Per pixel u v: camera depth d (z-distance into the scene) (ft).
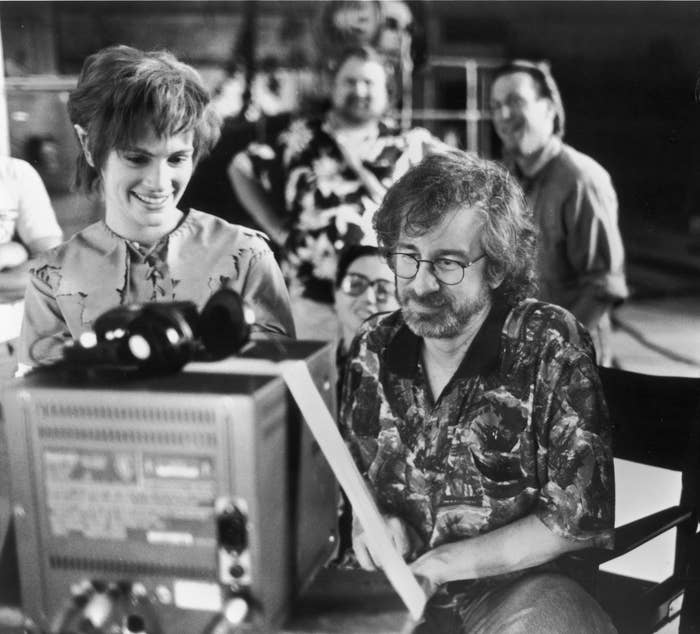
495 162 4.68
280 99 7.97
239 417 2.83
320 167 7.82
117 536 3.02
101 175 4.99
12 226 7.29
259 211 7.90
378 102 7.84
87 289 5.11
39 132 7.95
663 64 8.39
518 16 8.27
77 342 3.24
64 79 8.07
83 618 3.10
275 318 5.23
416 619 3.34
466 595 4.35
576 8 8.09
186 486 2.92
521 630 3.98
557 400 4.28
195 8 8.14
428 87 8.16
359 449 4.68
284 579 3.18
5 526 3.30
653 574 7.04
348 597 3.44
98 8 8.11
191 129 4.81
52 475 3.01
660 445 5.61
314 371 3.39
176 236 5.12
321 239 7.75
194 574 2.99
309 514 3.48
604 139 8.55
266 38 7.98
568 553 4.39
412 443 4.55
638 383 5.71
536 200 8.35
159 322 3.05
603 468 4.19
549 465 4.27
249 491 2.87
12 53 8.03
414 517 4.56
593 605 4.11
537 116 8.23
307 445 3.42
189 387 2.93
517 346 4.40
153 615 3.05
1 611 3.27
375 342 4.75
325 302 7.75
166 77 4.64
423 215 4.30
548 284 8.42
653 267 8.61
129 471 2.95
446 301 4.35
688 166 8.48
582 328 4.47
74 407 2.93
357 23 7.83
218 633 3.00
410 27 7.98
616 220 8.36
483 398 4.41
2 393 2.99
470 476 4.43
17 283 6.80
